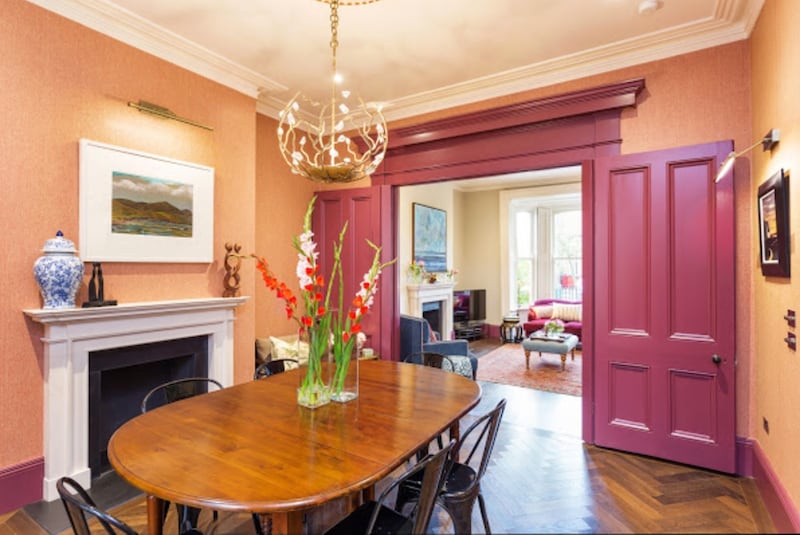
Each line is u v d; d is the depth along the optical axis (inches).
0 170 91.4
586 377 127.3
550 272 336.8
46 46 98.3
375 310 171.9
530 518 53.1
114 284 111.2
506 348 293.0
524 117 137.5
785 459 83.8
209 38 120.0
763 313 99.3
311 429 67.9
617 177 122.7
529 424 146.6
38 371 97.0
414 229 267.9
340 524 61.6
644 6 104.0
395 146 164.4
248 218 146.3
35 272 94.5
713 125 113.3
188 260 126.3
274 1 102.8
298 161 96.4
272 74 142.6
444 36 118.9
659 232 116.5
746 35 109.5
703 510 86.1
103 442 118.1
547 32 116.3
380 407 78.6
